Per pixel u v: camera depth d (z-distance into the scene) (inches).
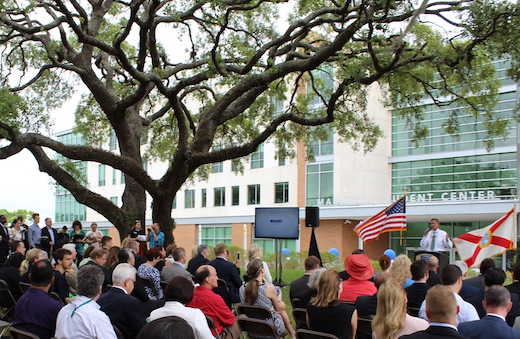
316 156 1679.4
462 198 1406.3
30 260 364.5
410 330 189.9
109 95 716.7
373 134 819.4
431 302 164.4
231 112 741.3
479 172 1444.4
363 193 1612.9
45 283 232.4
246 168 1910.7
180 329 82.0
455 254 1215.6
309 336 218.4
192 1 724.0
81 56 708.0
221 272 380.8
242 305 294.8
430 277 330.6
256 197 1872.5
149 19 625.3
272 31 722.8
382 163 1638.8
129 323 232.7
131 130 763.4
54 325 226.2
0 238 656.4
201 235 2039.9
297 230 642.2
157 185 709.9
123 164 683.4
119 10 812.0
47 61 791.7
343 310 225.5
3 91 554.6
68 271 390.9
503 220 456.1
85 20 601.6
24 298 229.9
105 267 362.9
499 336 187.5
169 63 849.5
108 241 450.3
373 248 1647.4
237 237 1904.5
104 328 200.2
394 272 291.9
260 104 876.0
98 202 736.3
